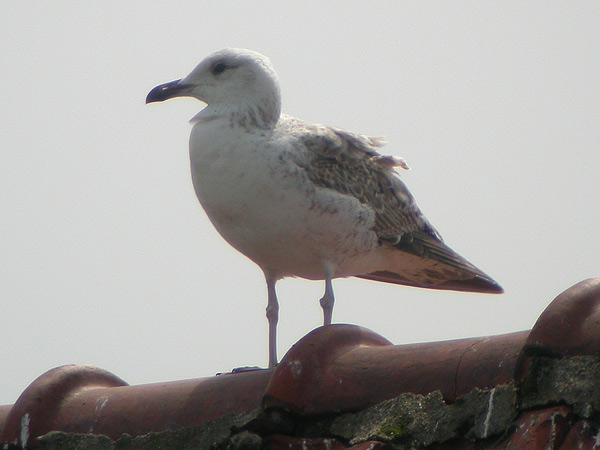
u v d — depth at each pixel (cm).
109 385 1124
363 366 918
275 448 909
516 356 814
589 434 730
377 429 855
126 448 996
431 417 834
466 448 799
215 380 1011
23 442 1048
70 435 1038
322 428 902
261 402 940
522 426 760
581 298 811
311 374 932
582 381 758
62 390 1088
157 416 1003
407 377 877
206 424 966
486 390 815
